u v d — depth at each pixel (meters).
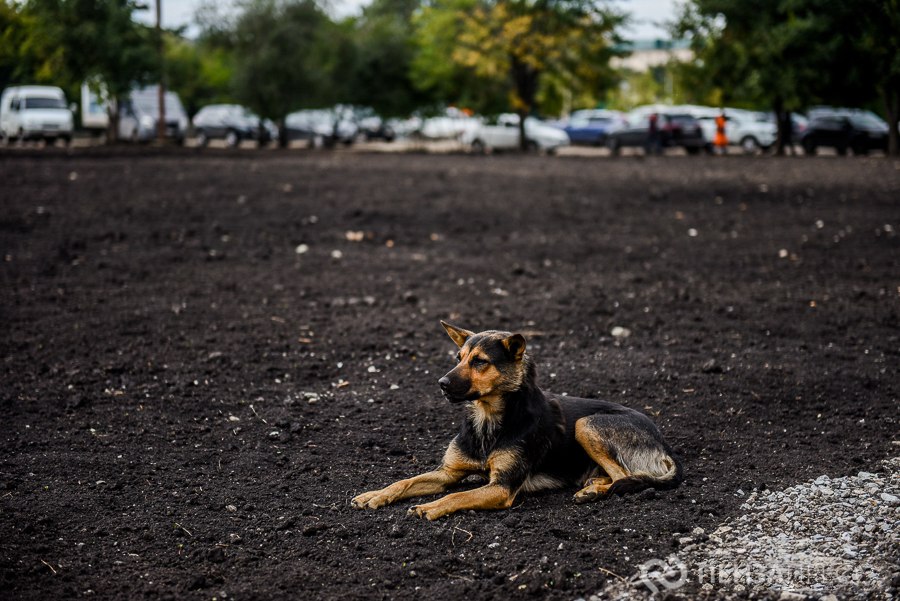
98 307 9.73
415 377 7.61
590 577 4.25
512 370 5.09
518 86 37.31
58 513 5.00
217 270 11.69
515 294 10.65
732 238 13.91
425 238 14.25
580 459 5.39
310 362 8.02
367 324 9.26
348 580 4.30
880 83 23.14
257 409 6.84
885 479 5.35
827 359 7.95
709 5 29.22
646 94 58.75
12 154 26.59
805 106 29.55
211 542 4.70
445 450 6.01
